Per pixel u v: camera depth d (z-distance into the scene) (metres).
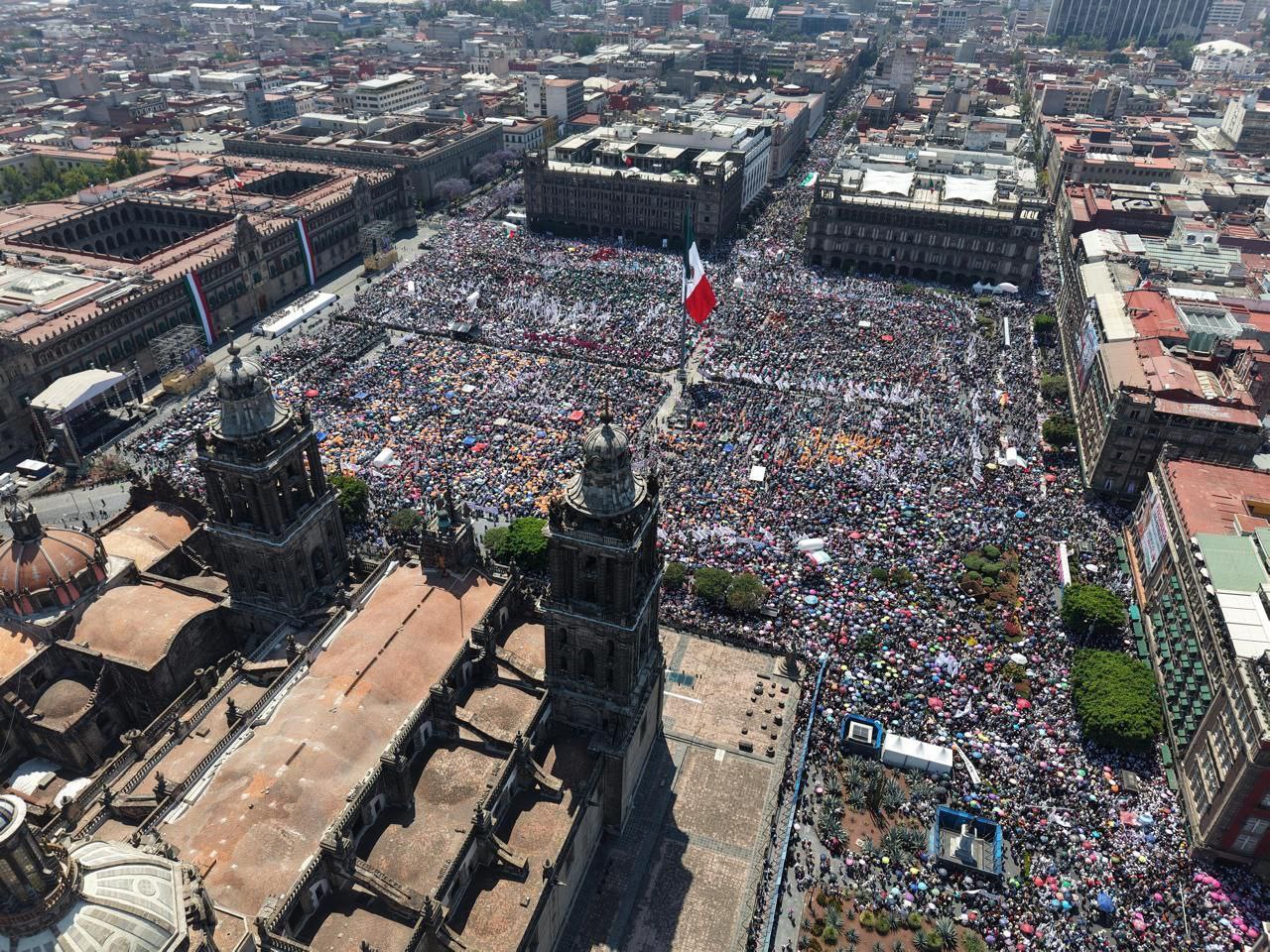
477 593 96.88
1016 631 120.62
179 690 96.12
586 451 75.38
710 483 151.88
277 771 75.12
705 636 121.75
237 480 91.38
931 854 91.81
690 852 94.38
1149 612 122.50
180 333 192.50
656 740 106.06
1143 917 85.19
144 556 105.25
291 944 64.94
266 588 98.88
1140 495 151.88
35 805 81.62
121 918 48.94
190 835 70.38
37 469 156.38
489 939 73.31
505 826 81.75
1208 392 152.00
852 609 123.38
